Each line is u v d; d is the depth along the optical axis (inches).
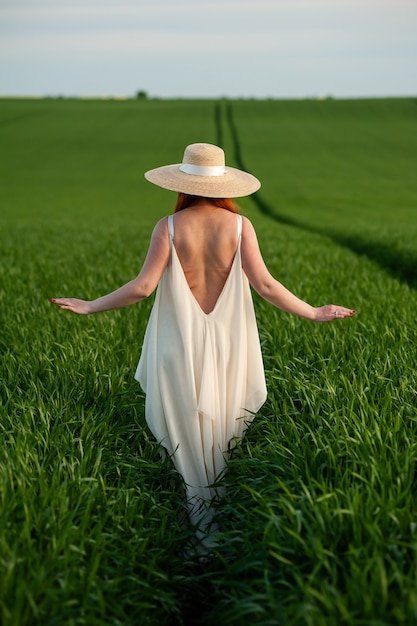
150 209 1384.1
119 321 320.5
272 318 326.3
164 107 3201.3
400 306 346.9
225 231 169.2
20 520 146.4
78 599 131.6
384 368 228.8
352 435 182.4
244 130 2524.6
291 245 668.1
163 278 174.2
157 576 150.6
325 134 2438.5
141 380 185.0
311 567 136.2
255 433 199.0
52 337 289.4
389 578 127.1
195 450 176.7
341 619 118.9
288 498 155.0
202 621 146.8
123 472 184.5
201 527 177.6
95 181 1785.2
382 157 2047.2
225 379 175.9
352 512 137.8
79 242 747.4
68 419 201.6
